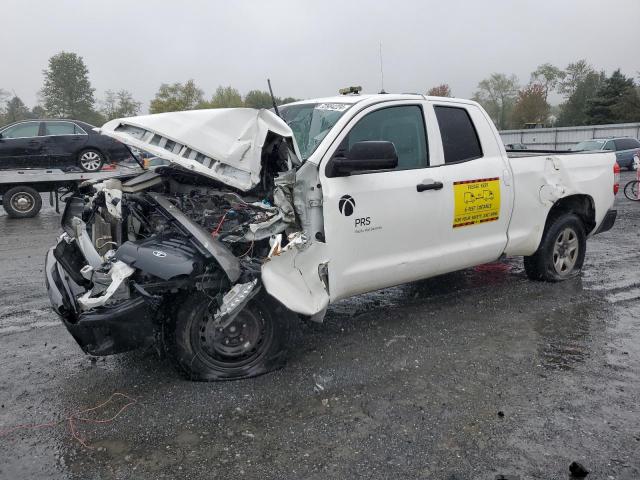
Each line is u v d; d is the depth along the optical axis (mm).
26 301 6164
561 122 63438
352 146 4199
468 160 5188
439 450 3143
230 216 4152
